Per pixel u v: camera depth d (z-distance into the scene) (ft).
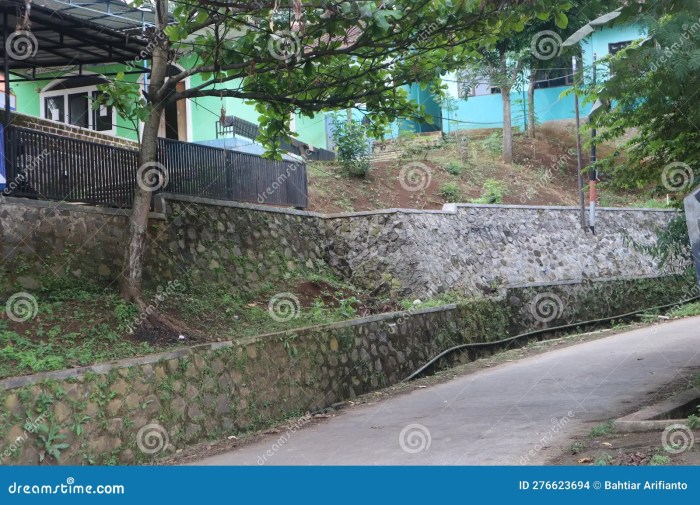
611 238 80.79
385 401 42.50
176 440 32.22
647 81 27.78
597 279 75.31
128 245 38.32
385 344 50.39
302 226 60.85
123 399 30.07
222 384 35.76
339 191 71.77
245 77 41.65
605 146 93.61
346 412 40.09
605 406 32.60
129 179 42.52
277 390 39.45
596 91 34.53
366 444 29.60
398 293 59.72
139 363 31.40
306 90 41.65
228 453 31.24
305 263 59.16
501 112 100.89
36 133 36.99
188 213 48.24
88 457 27.89
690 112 29.86
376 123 45.06
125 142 53.72
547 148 97.09
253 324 43.47
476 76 86.99
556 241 75.46
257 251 53.98
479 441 27.84
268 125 44.75
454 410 35.83
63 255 38.04
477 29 36.65
